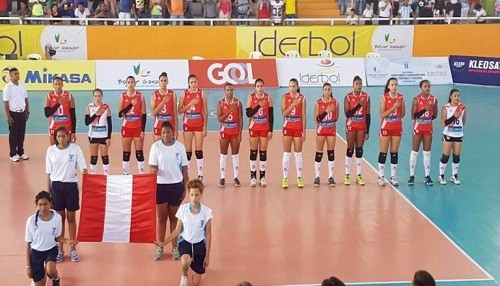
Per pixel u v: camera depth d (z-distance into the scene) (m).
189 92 11.90
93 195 8.49
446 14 24.56
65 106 11.83
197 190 7.75
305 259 9.02
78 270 8.63
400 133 12.02
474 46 23.95
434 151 14.41
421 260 9.02
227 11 23.78
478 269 8.75
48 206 7.43
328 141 11.95
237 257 9.07
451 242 9.66
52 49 22.30
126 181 8.52
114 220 8.52
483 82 22.23
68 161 8.60
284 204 11.22
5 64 20.47
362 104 11.88
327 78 21.75
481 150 14.59
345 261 8.98
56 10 23.02
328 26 23.42
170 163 8.73
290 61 21.70
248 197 11.55
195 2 24.88
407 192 11.91
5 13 23.48
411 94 20.50
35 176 12.52
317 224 10.32
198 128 11.98
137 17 23.44
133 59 22.20
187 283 7.96
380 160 12.16
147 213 8.52
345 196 11.66
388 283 8.30
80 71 20.78
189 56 23.14
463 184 12.38
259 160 12.74
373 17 24.39
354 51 23.67
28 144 14.74
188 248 7.86
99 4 23.77
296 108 11.73
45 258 7.54
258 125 11.85
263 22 24.08
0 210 10.70
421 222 10.45
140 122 11.73
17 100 13.19
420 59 22.44
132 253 9.22
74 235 8.94
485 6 27.17
